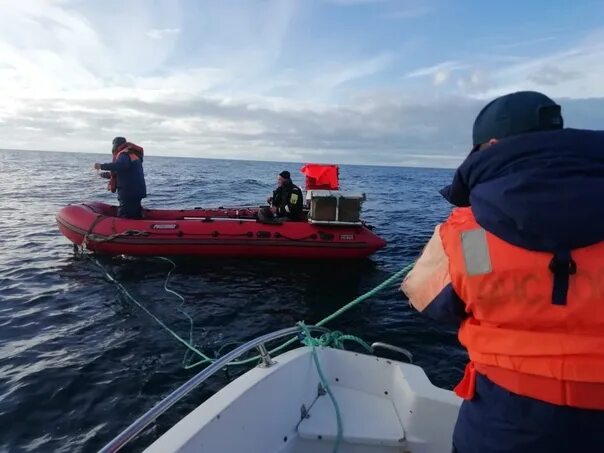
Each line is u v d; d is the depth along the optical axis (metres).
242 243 8.66
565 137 1.04
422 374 2.55
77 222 8.91
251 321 6.04
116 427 3.71
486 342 1.10
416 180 56.09
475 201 1.12
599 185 0.97
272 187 31.25
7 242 10.16
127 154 8.90
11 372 4.47
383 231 13.28
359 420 2.41
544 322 1.00
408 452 2.28
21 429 3.64
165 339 5.38
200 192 25.17
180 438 1.78
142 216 9.35
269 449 2.19
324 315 6.32
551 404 1.00
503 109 1.16
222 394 2.06
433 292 1.22
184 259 8.78
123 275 7.88
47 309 6.21
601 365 0.96
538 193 0.99
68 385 4.27
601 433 0.99
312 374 2.58
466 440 1.18
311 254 8.75
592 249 0.97
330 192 8.85
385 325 5.98
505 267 1.04
